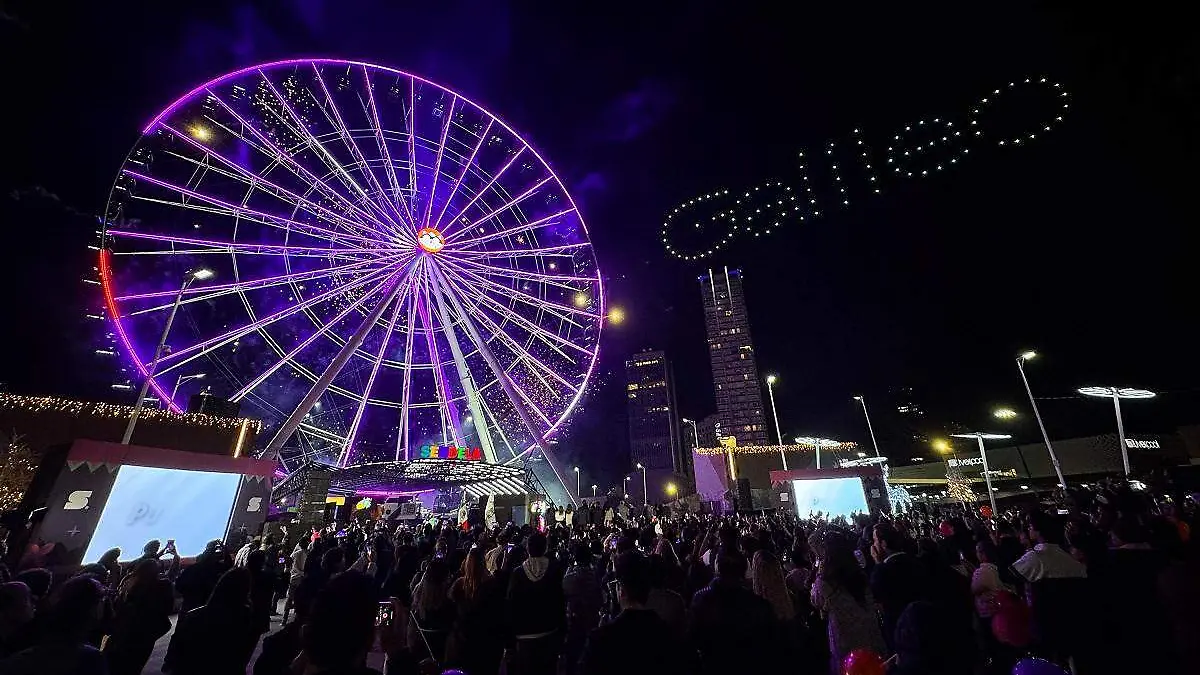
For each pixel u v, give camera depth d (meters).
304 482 30.34
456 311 45.91
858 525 19.67
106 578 8.78
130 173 30.64
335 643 3.00
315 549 15.35
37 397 26.66
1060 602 6.34
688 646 4.93
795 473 38.81
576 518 34.41
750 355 143.12
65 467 18.14
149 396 31.86
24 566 14.23
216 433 30.95
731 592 5.07
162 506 20.09
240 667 4.91
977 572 6.91
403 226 43.44
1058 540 6.92
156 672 10.39
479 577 7.05
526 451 46.34
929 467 66.56
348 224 41.06
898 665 3.61
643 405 168.75
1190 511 13.94
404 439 42.91
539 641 6.51
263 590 6.33
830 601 5.91
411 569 9.40
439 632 7.61
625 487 156.75
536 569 6.91
